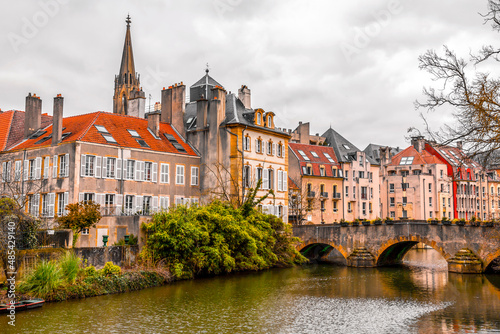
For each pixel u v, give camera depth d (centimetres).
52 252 2848
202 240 3712
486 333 2162
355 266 4728
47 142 4250
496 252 3991
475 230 4109
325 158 7425
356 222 4784
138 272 3177
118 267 3078
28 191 4006
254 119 5131
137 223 3509
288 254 4753
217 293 3072
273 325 2278
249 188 4534
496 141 1817
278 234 4662
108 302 2673
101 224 3672
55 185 4041
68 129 4341
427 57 1909
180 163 4756
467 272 4106
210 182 4897
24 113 5078
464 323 2350
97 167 4044
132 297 2841
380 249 4659
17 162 4406
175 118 5172
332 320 2402
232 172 4831
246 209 4412
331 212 7275
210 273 3900
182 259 3584
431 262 5559
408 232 4472
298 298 2994
